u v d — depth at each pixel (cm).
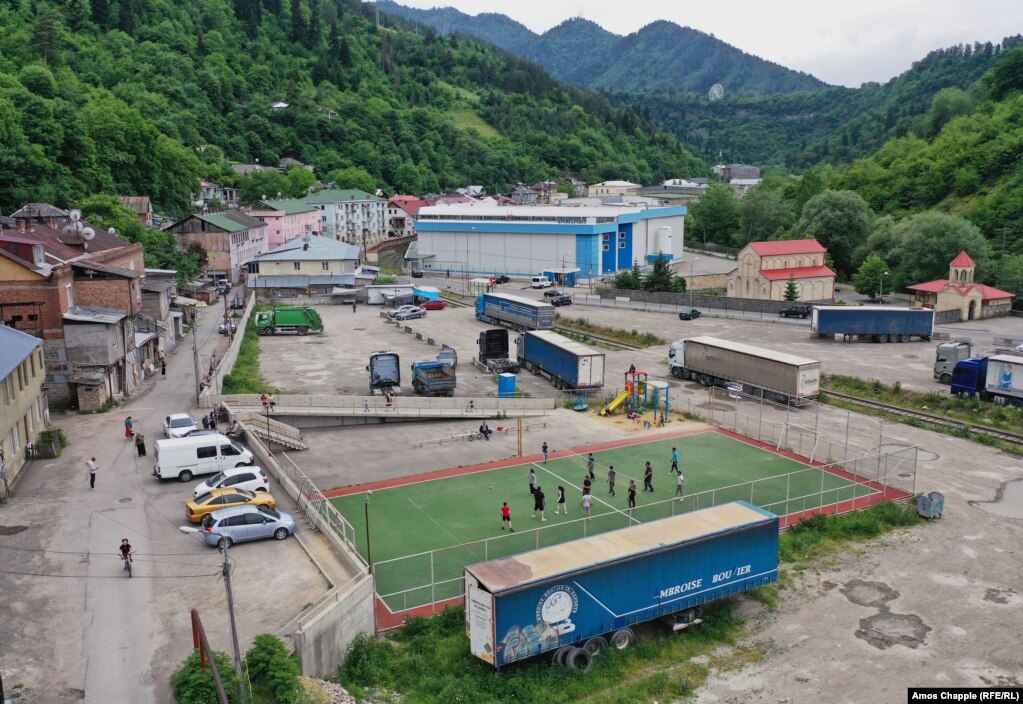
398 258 17788
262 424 5134
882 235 13100
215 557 3195
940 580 3378
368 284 12481
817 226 14250
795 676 2725
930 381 6750
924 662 2788
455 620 2969
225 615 2728
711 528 3039
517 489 4425
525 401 6053
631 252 15088
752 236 18412
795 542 3697
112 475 4184
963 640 2922
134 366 6228
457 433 5531
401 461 4941
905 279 12006
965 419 5756
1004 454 5025
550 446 5247
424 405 5831
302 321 9231
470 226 15275
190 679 2228
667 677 2697
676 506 4112
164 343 7575
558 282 13950
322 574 3039
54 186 11719
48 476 4159
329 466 4841
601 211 14625
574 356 6381
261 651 2358
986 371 5988
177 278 10750
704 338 7169
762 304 10312
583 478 4594
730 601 3219
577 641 2745
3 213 10575
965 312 10069
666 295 11206
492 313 9888
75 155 12762
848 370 7175
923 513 4012
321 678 2542
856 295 12606
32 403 4547
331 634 2606
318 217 17775
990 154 16725
